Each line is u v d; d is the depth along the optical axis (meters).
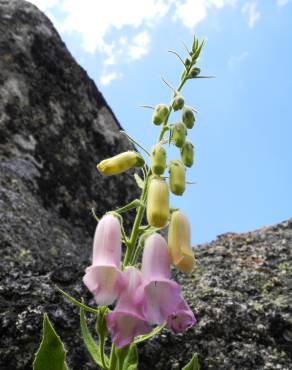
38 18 0.50
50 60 0.48
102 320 0.16
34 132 0.43
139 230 0.16
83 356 0.22
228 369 0.23
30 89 0.45
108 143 0.48
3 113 0.42
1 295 0.24
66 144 0.45
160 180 0.16
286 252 0.33
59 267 0.26
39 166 0.41
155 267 0.16
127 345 0.15
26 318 0.22
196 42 0.17
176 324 0.16
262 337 0.25
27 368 0.21
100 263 0.15
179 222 0.16
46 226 0.36
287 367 0.24
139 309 0.15
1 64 0.45
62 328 0.23
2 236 0.31
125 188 0.46
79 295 0.24
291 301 0.28
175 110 0.17
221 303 0.26
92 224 0.42
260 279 0.30
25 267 0.27
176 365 0.23
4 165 0.39
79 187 0.43
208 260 0.32
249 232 0.37
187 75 0.17
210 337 0.24
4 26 0.47
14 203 0.35
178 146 0.16
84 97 0.49
